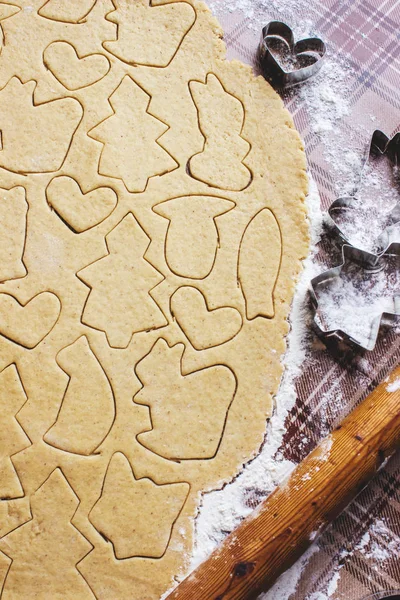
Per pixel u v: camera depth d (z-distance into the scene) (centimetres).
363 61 69
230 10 69
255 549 59
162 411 61
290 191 65
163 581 60
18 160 64
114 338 62
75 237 63
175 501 61
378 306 65
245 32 68
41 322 62
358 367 64
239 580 58
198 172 64
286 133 66
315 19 69
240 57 68
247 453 62
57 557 60
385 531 62
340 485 60
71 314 62
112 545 60
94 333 62
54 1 66
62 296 62
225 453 61
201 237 64
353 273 65
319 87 68
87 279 63
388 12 70
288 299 64
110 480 61
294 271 64
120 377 62
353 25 70
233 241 64
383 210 66
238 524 61
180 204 64
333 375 64
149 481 61
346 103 68
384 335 65
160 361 62
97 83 65
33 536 60
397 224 66
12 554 60
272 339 63
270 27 67
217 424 62
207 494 61
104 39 66
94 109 65
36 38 66
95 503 60
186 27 67
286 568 60
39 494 60
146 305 63
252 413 62
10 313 62
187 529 60
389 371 64
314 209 65
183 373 62
